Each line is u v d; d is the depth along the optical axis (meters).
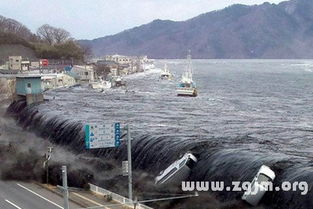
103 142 39.53
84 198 46.12
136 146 55.81
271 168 41.72
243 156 45.16
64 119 73.56
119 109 98.25
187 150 50.25
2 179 53.44
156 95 140.75
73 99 115.94
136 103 114.19
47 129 75.12
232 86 183.38
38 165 55.72
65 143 67.12
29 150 63.41
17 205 45.00
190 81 154.38
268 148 54.75
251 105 115.12
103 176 52.88
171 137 56.38
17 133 77.94
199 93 151.88
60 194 48.12
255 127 75.88
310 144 59.31
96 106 102.19
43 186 51.19
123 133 60.91
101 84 162.38
